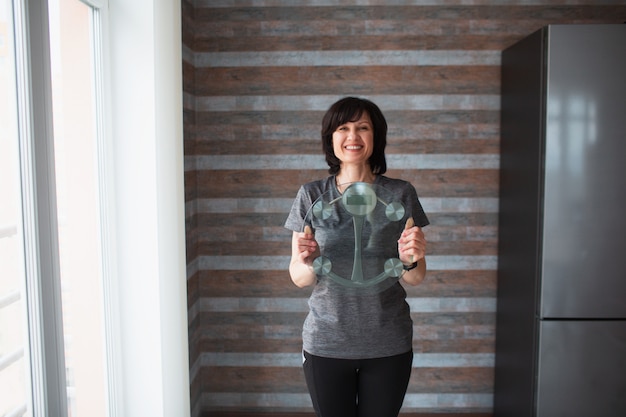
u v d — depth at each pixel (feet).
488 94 9.75
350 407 6.27
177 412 8.48
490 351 10.11
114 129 7.63
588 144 7.68
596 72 7.59
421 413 10.20
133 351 7.90
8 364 5.86
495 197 9.89
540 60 7.80
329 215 6.02
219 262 10.01
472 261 9.99
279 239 9.95
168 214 8.12
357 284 6.02
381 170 6.55
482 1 9.61
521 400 8.65
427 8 9.63
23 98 5.49
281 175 9.87
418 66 9.71
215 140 9.85
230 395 10.21
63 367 5.95
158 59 7.68
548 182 7.75
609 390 8.00
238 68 9.74
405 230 5.95
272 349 10.12
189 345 9.30
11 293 5.81
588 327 7.91
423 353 10.14
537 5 9.61
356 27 9.66
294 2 9.62
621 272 7.82
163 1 7.79
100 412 7.79
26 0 5.38
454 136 9.82
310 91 9.75
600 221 7.78
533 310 8.13
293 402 10.19
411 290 10.05
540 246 7.91
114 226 7.69
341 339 6.06
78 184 7.43
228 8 9.66
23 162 5.56
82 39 7.33
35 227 5.60
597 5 9.61
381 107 9.78
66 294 7.37
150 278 7.77
